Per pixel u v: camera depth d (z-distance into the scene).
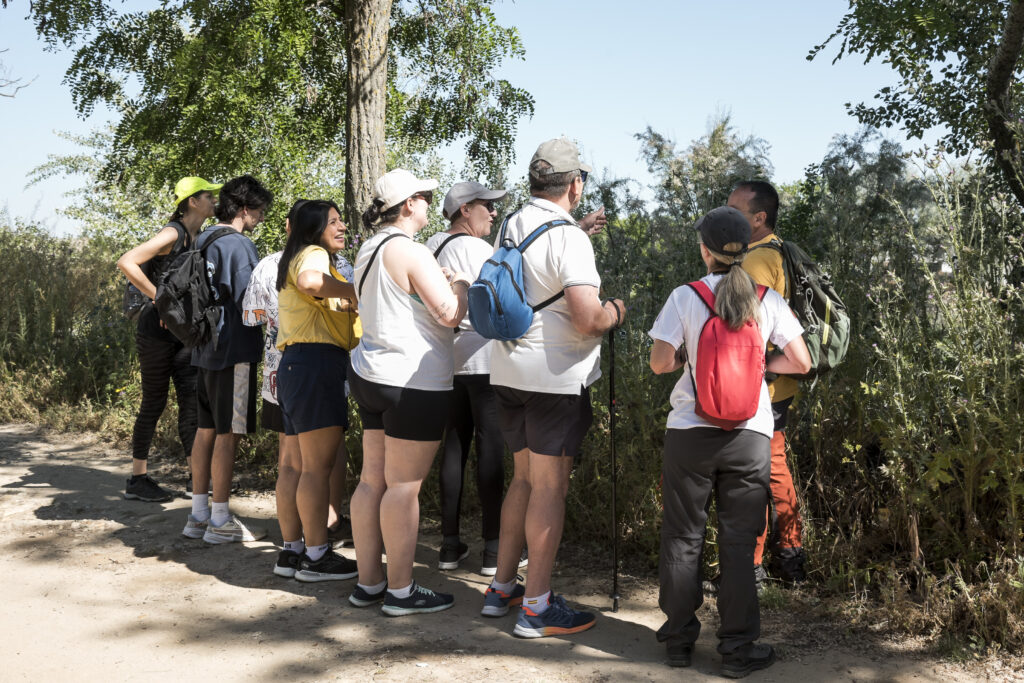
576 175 3.60
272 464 6.44
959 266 3.94
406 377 3.70
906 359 4.07
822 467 4.54
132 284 5.67
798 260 3.74
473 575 4.43
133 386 7.88
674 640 3.32
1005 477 3.74
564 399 3.51
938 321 4.23
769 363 3.37
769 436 3.25
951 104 6.76
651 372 4.66
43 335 9.22
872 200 5.09
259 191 4.95
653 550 4.43
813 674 3.21
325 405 4.12
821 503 4.44
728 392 3.08
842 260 4.86
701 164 5.72
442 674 3.26
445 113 9.38
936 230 4.11
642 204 5.65
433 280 3.66
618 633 3.67
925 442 3.98
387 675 3.25
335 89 10.00
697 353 3.14
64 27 9.42
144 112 10.05
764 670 3.25
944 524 3.90
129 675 3.28
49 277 9.85
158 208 10.73
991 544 3.84
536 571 3.61
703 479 3.24
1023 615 3.36
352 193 7.03
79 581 4.29
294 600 4.05
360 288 3.81
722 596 3.23
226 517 4.91
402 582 3.85
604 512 4.73
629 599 4.05
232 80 9.37
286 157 9.88
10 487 5.96
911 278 4.61
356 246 6.61
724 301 3.11
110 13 9.88
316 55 9.71
